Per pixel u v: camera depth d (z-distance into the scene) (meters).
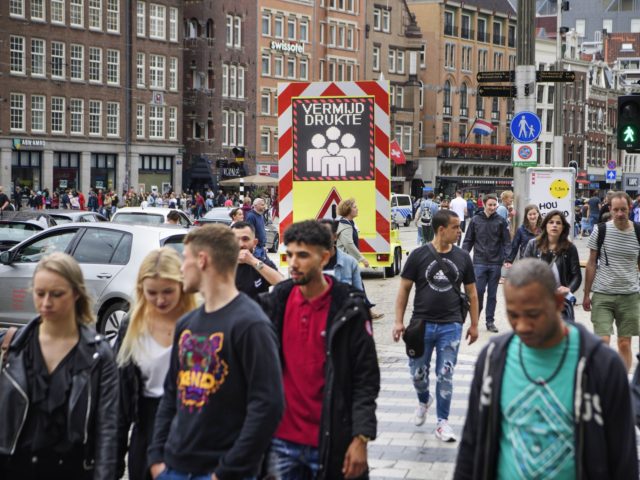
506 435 4.25
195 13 70.62
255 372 4.82
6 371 5.25
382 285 23.22
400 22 89.69
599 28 133.38
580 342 4.19
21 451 5.23
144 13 66.69
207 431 4.86
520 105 19.17
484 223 16.09
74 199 55.88
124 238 14.15
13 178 59.81
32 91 60.22
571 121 108.81
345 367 5.48
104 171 64.94
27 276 14.43
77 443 5.23
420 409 9.84
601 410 4.12
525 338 4.14
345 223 15.47
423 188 93.06
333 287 5.64
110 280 13.87
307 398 5.66
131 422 5.82
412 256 9.46
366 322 5.52
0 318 14.58
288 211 18.02
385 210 17.88
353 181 17.91
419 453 8.89
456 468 4.42
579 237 50.72
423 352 9.08
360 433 5.38
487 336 15.58
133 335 5.75
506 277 4.18
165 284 5.63
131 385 5.75
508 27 104.88
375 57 87.31
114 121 65.19
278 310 5.74
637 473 4.19
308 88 17.88
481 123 93.56
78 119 63.03
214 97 71.81
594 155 114.06
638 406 7.75
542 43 105.31
